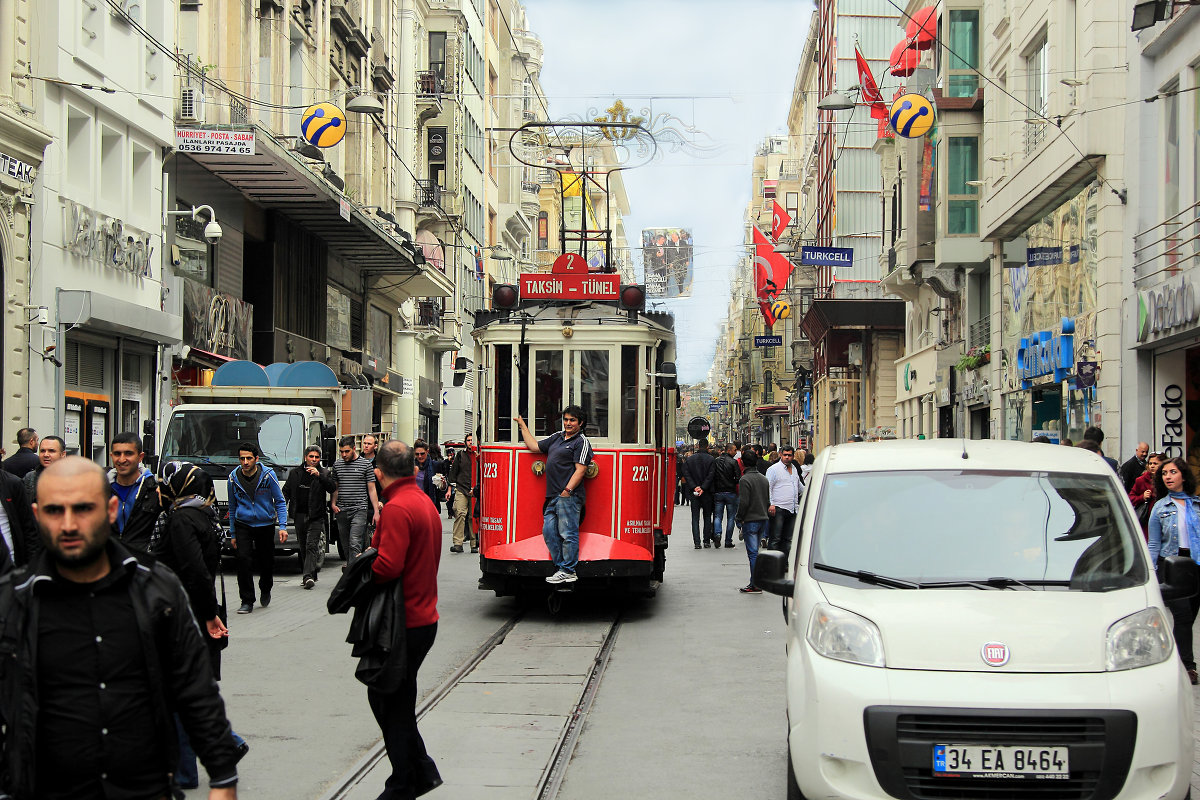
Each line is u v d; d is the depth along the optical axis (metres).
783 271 66.00
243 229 30.16
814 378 66.50
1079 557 6.39
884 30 60.06
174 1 25.09
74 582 3.74
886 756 5.51
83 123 21.64
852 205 59.94
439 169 55.28
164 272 24.94
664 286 69.44
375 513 17.39
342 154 39.56
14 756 3.61
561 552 13.70
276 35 32.19
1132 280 21.00
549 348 14.45
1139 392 20.75
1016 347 27.95
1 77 18.86
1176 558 6.28
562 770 7.37
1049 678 5.53
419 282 44.50
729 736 8.25
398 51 48.88
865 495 6.93
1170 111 20.12
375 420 44.66
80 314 20.12
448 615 14.66
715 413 144.88
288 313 32.97
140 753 3.74
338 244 37.03
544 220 90.62
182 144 25.09
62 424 20.39
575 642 12.50
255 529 14.70
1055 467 7.03
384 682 6.28
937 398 37.81
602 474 14.17
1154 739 5.42
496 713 8.98
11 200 18.67
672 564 21.80
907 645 5.73
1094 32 21.70
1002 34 28.66
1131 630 5.75
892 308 48.22
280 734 8.20
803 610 6.23
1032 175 24.83
